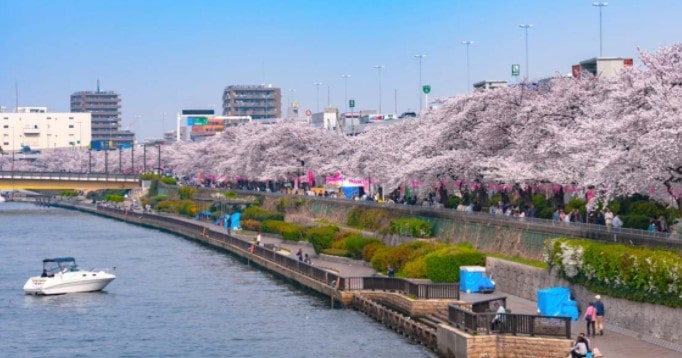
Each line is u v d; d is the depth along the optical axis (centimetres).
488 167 10912
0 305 10838
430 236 11481
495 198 12125
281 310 10088
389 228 12238
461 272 8912
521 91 11081
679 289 6162
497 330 6588
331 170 18900
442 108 12862
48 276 11775
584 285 7325
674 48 8062
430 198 13562
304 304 10475
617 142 7581
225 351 8169
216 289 11850
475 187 12538
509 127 11119
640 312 6631
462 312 6925
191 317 9850
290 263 12331
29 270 14062
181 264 14750
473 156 11544
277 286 12069
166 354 8138
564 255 7494
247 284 12294
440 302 8388
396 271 10456
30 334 9131
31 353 8281
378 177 15462
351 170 17500
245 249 15125
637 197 9069
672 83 7781
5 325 9606
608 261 6944
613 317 6938
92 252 16700
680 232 7538
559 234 8488
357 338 8425
